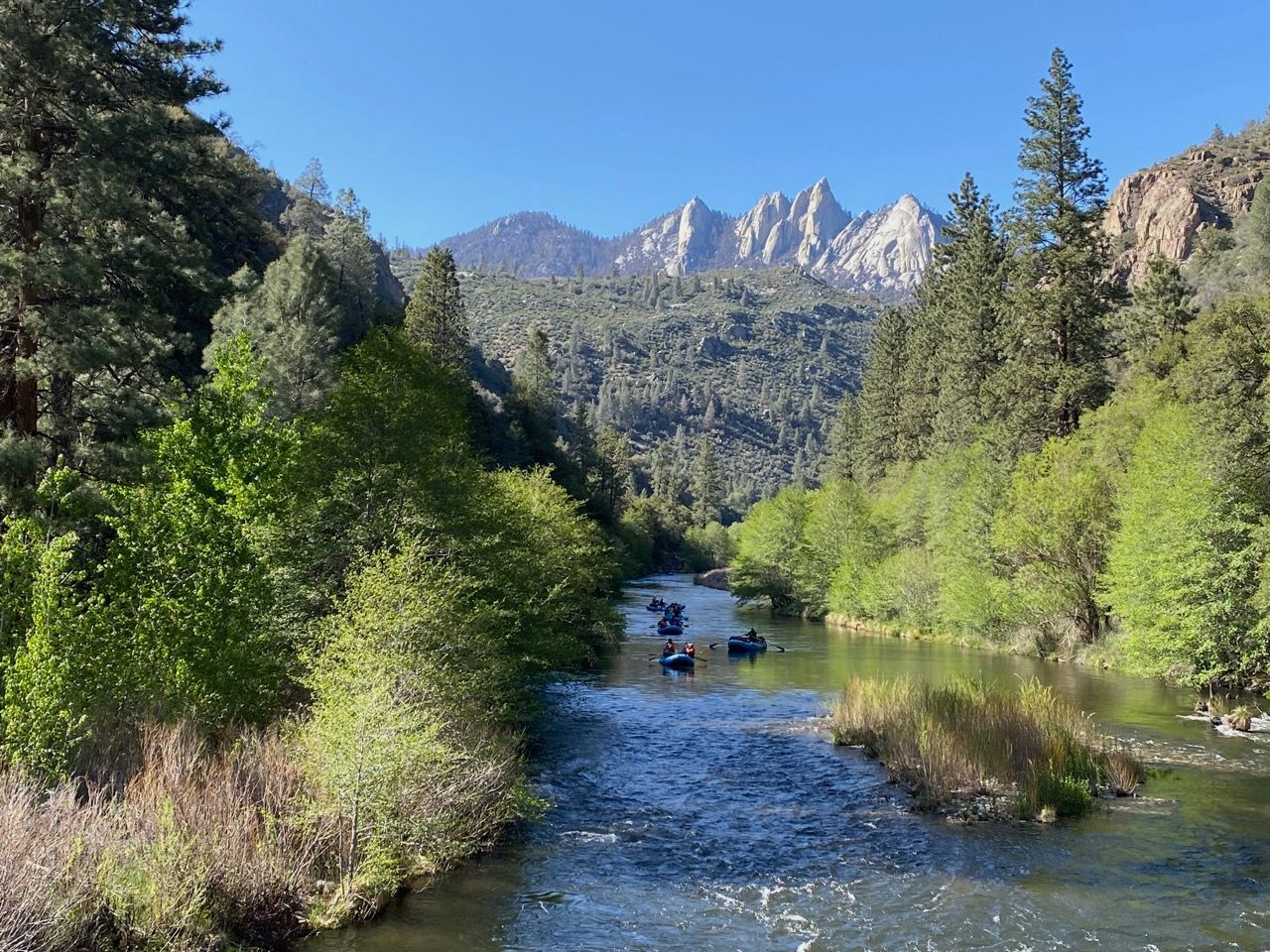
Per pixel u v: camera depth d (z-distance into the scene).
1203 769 19.80
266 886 10.95
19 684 11.77
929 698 22.67
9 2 18.14
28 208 18.81
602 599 38.19
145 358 20.91
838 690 32.69
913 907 12.33
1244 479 30.56
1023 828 15.93
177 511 15.84
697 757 21.89
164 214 21.92
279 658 17.06
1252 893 12.75
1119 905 12.36
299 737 13.88
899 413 92.06
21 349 18.61
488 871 13.65
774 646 47.59
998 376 60.91
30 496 16.88
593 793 18.39
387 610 15.30
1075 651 40.25
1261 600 27.47
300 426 22.73
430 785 13.63
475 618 18.00
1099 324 55.56
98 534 17.33
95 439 20.44
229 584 15.79
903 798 18.08
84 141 18.69
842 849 14.88
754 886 13.19
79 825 10.10
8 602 12.68
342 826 12.38
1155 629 31.12
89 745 12.55
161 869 9.88
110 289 20.50
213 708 14.80
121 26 20.31
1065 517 40.78
